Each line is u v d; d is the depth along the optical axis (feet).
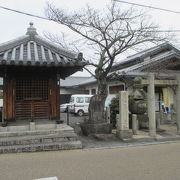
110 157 20.01
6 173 15.67
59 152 21.76
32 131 23.58
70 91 91.86
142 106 35.86
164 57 42.80
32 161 18.57
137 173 15.65
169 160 18.95
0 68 23.08
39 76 25.39
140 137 27.86
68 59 24.34
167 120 43.50
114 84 51.67
